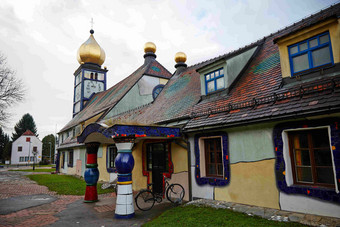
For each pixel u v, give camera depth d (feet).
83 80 116.47
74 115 124.67
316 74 20.39
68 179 61.41
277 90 22.41
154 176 34.60
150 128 24.67
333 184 16.79
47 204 29.71
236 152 22.76
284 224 15.98
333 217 15.83
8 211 26.12
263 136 20.71
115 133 21.98
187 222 18.58
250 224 16.63
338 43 19.17
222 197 23.58
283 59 23.00
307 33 21.18
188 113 30.53
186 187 27.91
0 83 72.38
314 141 18.13
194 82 42.65
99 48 124.47
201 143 26.78
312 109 16.83
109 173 50.26
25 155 215.51
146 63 78.13
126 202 22.41
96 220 22.00
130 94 63.36
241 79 29.76
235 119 22.29
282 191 18.85
